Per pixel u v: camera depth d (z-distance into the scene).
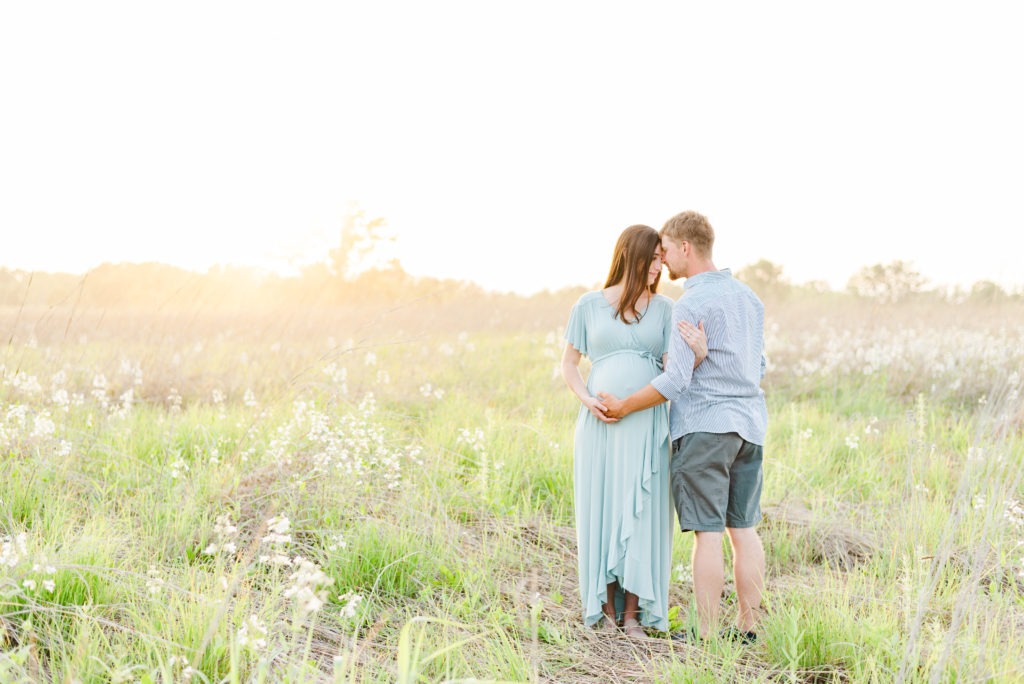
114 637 2.84
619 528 3.54
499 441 6.02
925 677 2.78
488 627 3.35
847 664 3.07
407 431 6.59
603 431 3.66
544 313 16.94
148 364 8.20
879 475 5.83
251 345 10.30
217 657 2.63
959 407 8.40
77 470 4.86
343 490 4.62
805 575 4.29
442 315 15.73
